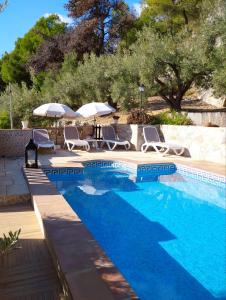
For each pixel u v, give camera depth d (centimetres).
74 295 232
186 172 912
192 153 1090
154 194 731
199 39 1378
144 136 1191
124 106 1576
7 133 1009
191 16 2294
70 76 1866
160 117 1389
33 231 419
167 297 330
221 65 1285
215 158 992
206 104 1995
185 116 1370
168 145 1105
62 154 1094
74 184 815
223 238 488
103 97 1753
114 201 674
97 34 2659
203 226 538
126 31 2686
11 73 3181
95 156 1059
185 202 674
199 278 370
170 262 407
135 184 820
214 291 344
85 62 1886
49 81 2273
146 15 2659
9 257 335
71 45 2583
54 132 1273
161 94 1689
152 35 1512
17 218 475
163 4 2344
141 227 531
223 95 1398
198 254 432
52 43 2862
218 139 980
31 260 329
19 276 294
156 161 962
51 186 599
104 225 538
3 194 556
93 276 262
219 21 1282
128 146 1259
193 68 1434
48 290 270
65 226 387
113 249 446
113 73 1619
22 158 970
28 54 3206
